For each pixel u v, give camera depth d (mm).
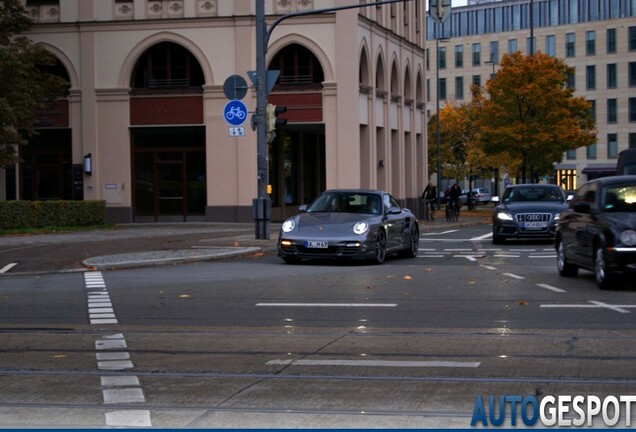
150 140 45406
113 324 13586
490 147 62219
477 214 67375
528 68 60531
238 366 10422
